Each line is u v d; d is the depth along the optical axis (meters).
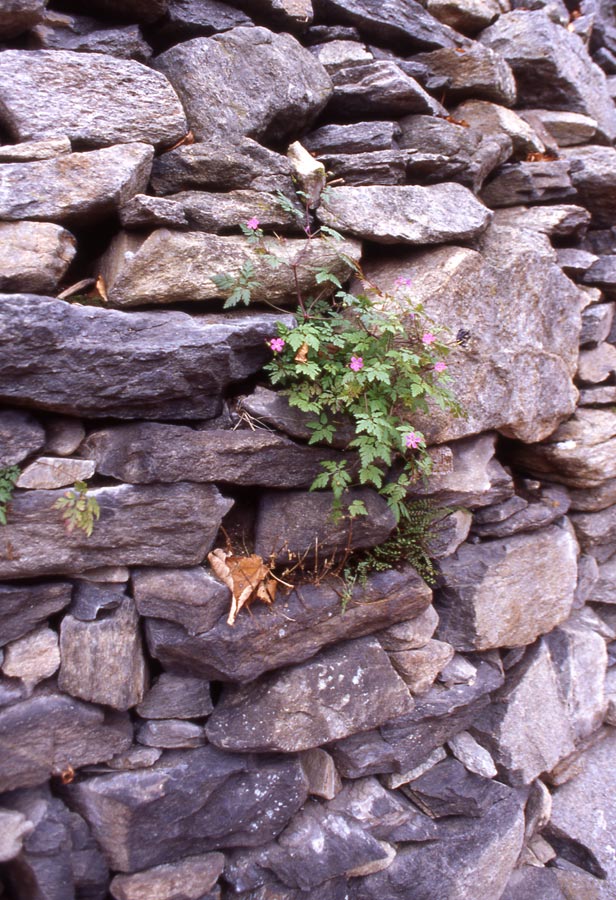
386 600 0.68
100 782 0.60
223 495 0.67
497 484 0.80
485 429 0.78
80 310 0.56
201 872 0.64
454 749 0.80
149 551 0.60
